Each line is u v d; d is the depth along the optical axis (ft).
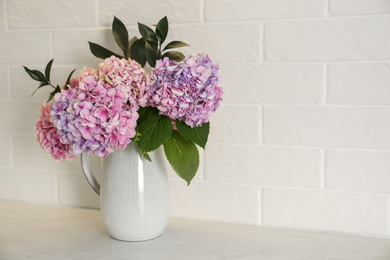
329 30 3.14
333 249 2.96
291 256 2.83
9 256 2.82
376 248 2.98
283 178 3.35
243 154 3.42
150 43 3.20
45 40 3.77
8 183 3.98
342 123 3.19
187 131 2.85
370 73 3.10
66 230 3.31
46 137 2.88
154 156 3.04
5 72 3.89
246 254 2.86
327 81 3.19
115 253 2.87
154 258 2.79
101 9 3.60
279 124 3.32
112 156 3.02
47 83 3.22
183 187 3.57
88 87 2.64
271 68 3.29
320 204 3.29
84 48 3.68
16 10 3.81
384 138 3.12
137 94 2.73
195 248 2.96
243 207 3.46
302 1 3.17
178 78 2.64
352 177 3.21
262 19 3.26
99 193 3.28
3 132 3.96
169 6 3.44
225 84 3.39
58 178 3.87
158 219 3.05
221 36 3.36
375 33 3.06
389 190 3.14
